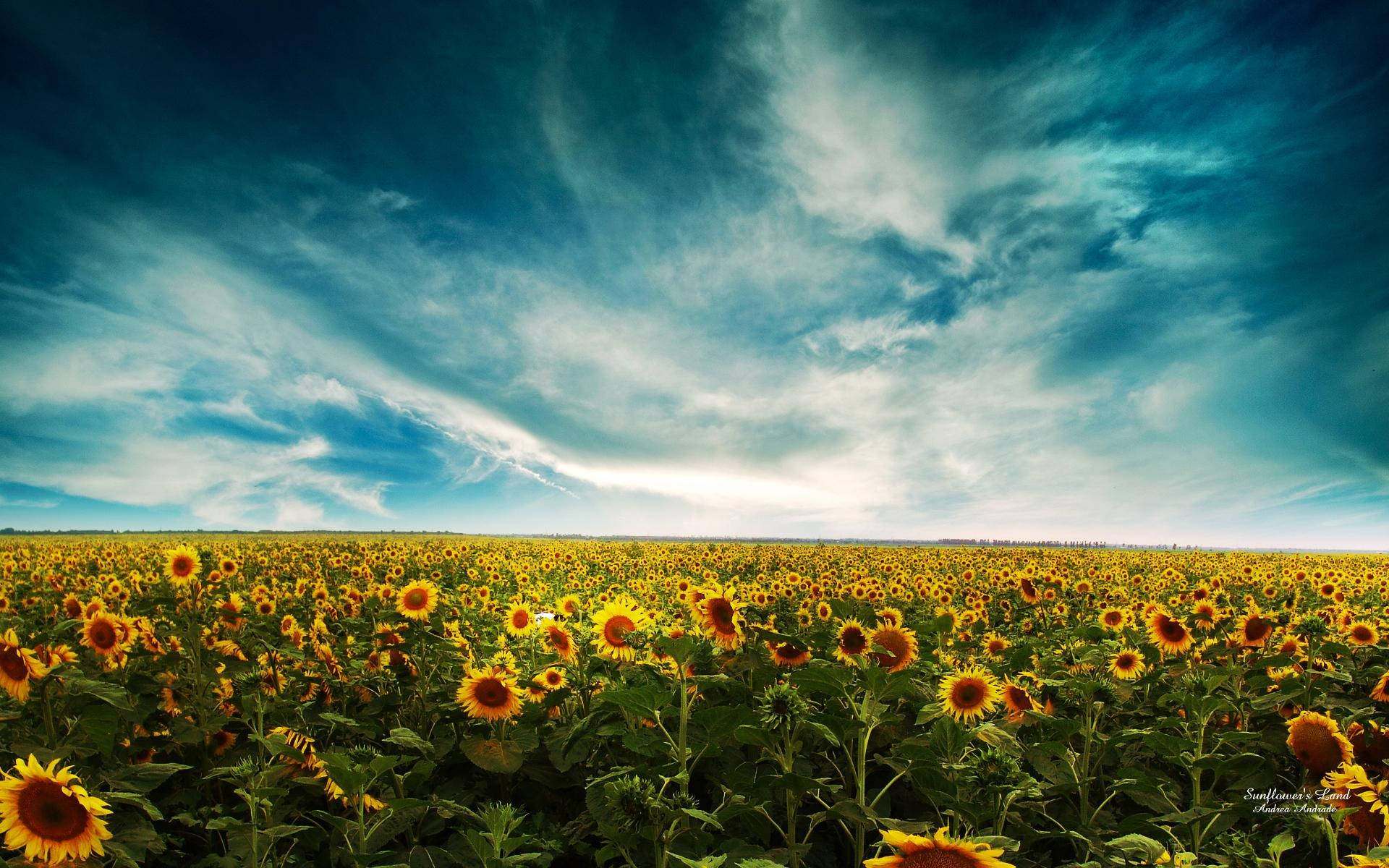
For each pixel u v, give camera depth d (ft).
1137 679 28.25
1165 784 20.59
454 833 19.75
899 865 9.98
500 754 21.33
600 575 80.84
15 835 12.88
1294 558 164.96
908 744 18.22
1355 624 37.52
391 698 26.84
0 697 19.56
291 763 19.07
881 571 92.17
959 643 33.60
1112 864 14.85
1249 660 33.35
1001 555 142.31
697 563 102.01
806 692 21.03
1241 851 13.51
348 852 16.87
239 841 16.34
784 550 143.23
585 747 21.58
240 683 25.16
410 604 29.55
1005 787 15.87
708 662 24.67
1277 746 21.68
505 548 140.97
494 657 27.78
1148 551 178.40
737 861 16.08
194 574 33.73
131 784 16.60
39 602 46.52
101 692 17.20
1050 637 40.01
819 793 20.44
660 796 14.38
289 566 78.54
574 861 20.13
